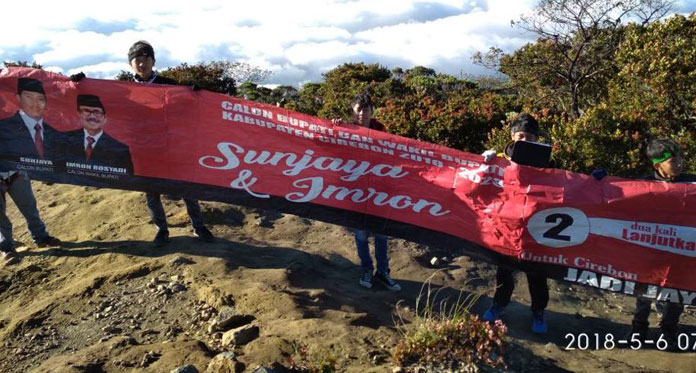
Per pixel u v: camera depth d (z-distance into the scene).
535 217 4.87
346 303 5.06
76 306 5.04
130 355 4.14
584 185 4.84
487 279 6.07
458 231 5.07
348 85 17.28
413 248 6.63
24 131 5.50
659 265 4.77
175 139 5.42
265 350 4.09
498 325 4.20
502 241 4.95
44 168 5.54
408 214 5.18
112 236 6.46
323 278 5.68
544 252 4.88
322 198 5.32
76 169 5.52
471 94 15.02
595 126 7.77
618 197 4.77
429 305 5.28
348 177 5.28
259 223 7.08
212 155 5.41
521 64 13.27
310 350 4.15
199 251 5.94
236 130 5.39
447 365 3.87
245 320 4.62
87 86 5.43
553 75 13.17
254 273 5.47
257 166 5.38
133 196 7.46
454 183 5.07
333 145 5.29
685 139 7.78
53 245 6.29
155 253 5.91
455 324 4.14
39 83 5.45
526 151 4.92
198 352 4.10
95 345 4.34
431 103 10.36
